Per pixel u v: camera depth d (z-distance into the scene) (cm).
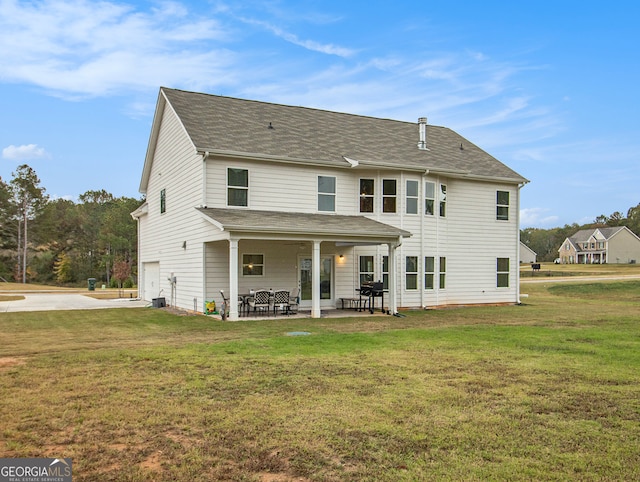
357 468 397
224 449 435
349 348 929
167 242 1916
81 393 610
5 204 5469
